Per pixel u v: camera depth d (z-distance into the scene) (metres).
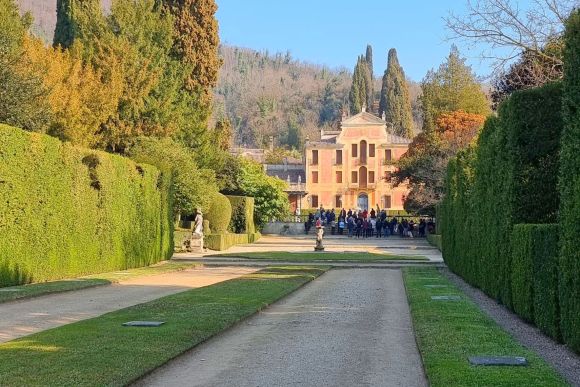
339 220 64.25
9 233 17.39
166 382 7.46
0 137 17.03
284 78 177.88
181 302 13.94
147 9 42.06
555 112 13.40
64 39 42.38
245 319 12.20
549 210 13.45
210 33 46.69
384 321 12.25
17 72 26.77
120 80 37.72
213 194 41.62
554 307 10.43
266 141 140.62
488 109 59.22
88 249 21.69
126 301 15.01
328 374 7.94
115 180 23.75
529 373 7.39
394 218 64.75
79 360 7.98
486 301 16.19
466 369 7.57
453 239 24.66
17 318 12.26
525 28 21.56
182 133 44.38
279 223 65.50
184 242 36.88
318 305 14.59
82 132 34.25
